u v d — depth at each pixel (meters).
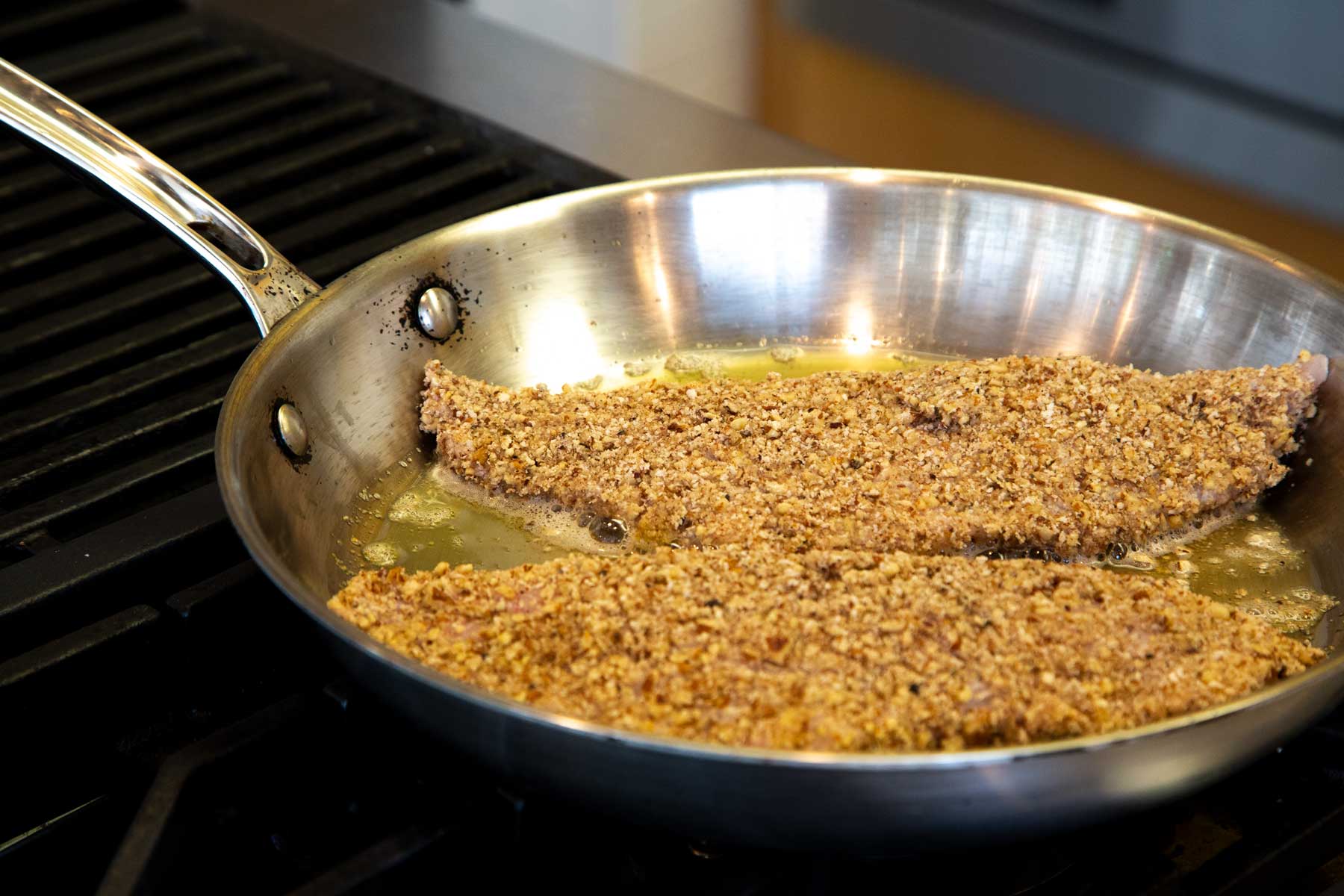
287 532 0.51
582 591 0.49
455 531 0.54
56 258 0.61
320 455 0.53
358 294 0.55
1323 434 0.55
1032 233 0.59
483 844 0.44
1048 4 0.89
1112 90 0.88
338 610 0.49
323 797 0.46
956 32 0.94
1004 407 0.56
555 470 0.55
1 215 0.63
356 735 0.46
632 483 0.55
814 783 0.42
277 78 0.71
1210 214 0.88
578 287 0.59
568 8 1.23
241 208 0.64
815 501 0.54
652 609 0.48
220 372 0.58
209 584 0.49
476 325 0.58
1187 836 0.46
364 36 0.74
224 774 0.45
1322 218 0.83
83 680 0.48
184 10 0.76
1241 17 0.82
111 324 0.59
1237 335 0.57
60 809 0.48
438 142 0.67
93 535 0.51
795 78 1.09
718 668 0.46
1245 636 0.48
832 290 0.60
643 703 0.46
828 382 0.58
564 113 0.68
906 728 0.45
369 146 0.67
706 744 0.42
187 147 0.67
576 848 0.45
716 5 1.11
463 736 0.44
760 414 0.56
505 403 0.57
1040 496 0.54
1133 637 0.48
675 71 1.18
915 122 1.01
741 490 0.54
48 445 0.55
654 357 0.60
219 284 0.61
